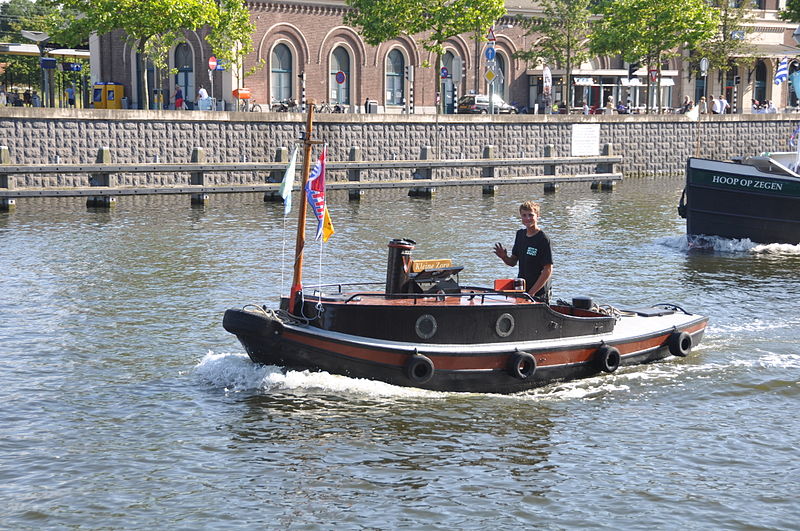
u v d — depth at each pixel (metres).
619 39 57.59
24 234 27.05
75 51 57.97
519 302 12.84
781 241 26.48
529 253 12.98
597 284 20.53
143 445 10.80
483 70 62.34
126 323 16.36
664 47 57.91
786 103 74.50
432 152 47.50
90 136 38.09
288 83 54.62
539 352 12.71
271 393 12.33
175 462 10.34
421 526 8.98
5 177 32.56
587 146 53.09
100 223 29.92
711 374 13.67
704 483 9.98
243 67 52.25
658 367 13.95
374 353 12.15
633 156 55.34
